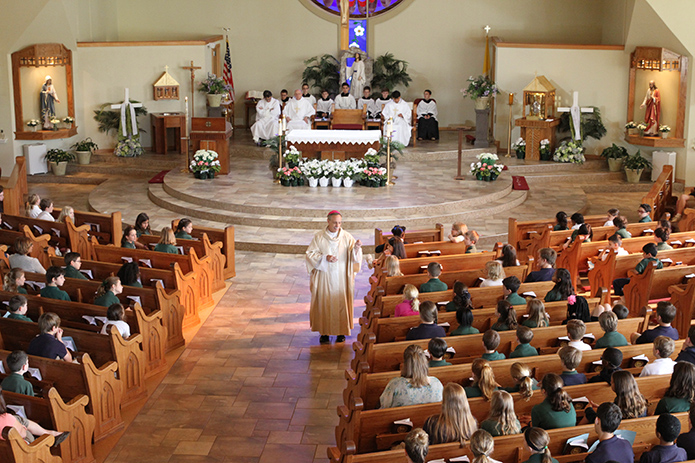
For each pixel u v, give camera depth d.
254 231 12.86
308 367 8.01
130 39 20.41
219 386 7.55
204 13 20.33
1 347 7.05
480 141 18.50
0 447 5.03
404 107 18.20
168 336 8.30
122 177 17.47
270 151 17.95
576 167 17.80
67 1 17.27
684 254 9.30
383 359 6.36
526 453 4.73
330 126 18.16
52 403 5.60
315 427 6.77
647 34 17.02
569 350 5.55
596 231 10.64
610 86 18.17
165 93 18.62
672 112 17.17
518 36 20.09
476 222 13.49
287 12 20.33
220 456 6.29
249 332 8.95
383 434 5.12
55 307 7.43
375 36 20.33
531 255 10.75
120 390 6.68
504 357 5.93
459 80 20.47
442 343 5.71
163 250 9.39
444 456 4.63
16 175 15.28
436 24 20.17
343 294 8.43
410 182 15.48
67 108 18.17
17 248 8.80
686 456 4.59
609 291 8.69
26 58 17.02
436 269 7.80
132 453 6.32
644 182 17.27
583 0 19.77
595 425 4.55
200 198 14.00
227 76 19.89
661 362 5.73
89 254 10.93
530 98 17.95
